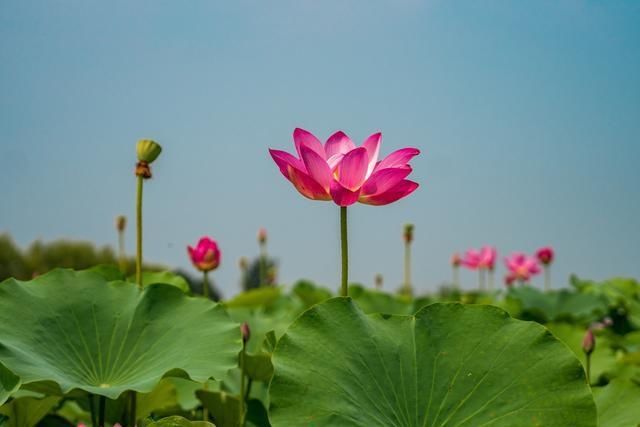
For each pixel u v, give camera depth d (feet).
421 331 6.97
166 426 6.80
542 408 6.70
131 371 7.39
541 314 11.52
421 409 6.75
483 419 6.72
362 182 7.08
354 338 6.89
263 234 16.17
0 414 7.89
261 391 8.87
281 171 7.20
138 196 8.01
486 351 6.88
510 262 16.69
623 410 7.55
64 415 9.29
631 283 15.87
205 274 9.46
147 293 7.71
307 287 13.30
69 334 7.48
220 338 7.39
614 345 10.68
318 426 6.56
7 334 7.23
